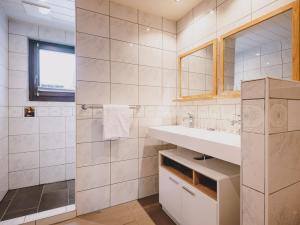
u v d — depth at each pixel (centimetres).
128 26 188
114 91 181
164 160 172
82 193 168
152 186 204
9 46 214
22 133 221
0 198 189
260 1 128
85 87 168
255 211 73
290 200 78
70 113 248
